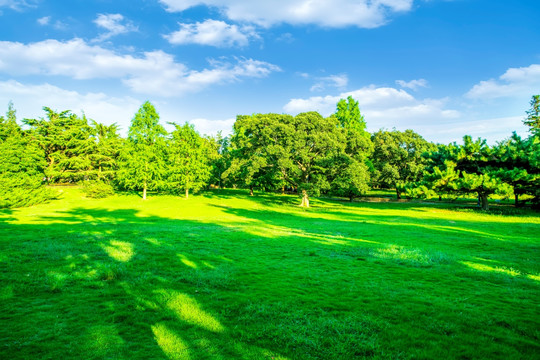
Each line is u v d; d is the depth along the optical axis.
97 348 4.49
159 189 48.19
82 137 47.53
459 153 32.09
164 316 5.61
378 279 8.13
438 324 5.48
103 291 6.73
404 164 47.84
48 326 5.09
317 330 5.20
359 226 19.94
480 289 7.43
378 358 4.42
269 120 35.50
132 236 13.55
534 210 30.17
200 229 16.73
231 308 6.05
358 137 36.03
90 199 38.41
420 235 15.88
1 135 36.66
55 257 9.30
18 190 28.09
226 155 66.56
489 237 15.30
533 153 28.23
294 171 33.69
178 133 44.50
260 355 4.45
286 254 10.98
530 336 5.11
